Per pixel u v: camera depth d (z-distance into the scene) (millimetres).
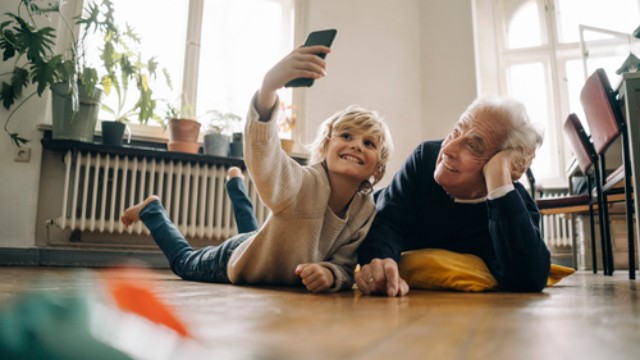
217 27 3383
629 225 1712
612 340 354
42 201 2691
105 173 2645
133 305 336
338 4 3605
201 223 2855
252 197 3000
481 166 1073
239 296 765
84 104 2613
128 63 2717
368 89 3574
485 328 417
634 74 1644
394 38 3715
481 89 4164
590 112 1936
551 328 423
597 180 2156
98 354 217
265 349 285
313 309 573
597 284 1388
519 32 4258
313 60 854
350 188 1102
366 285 892
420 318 492
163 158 2793
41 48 2416
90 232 2779
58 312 278
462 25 3695
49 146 2607
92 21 2613
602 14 4199
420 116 3678
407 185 1235
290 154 3148
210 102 3283
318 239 1059
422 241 1282
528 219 1028
